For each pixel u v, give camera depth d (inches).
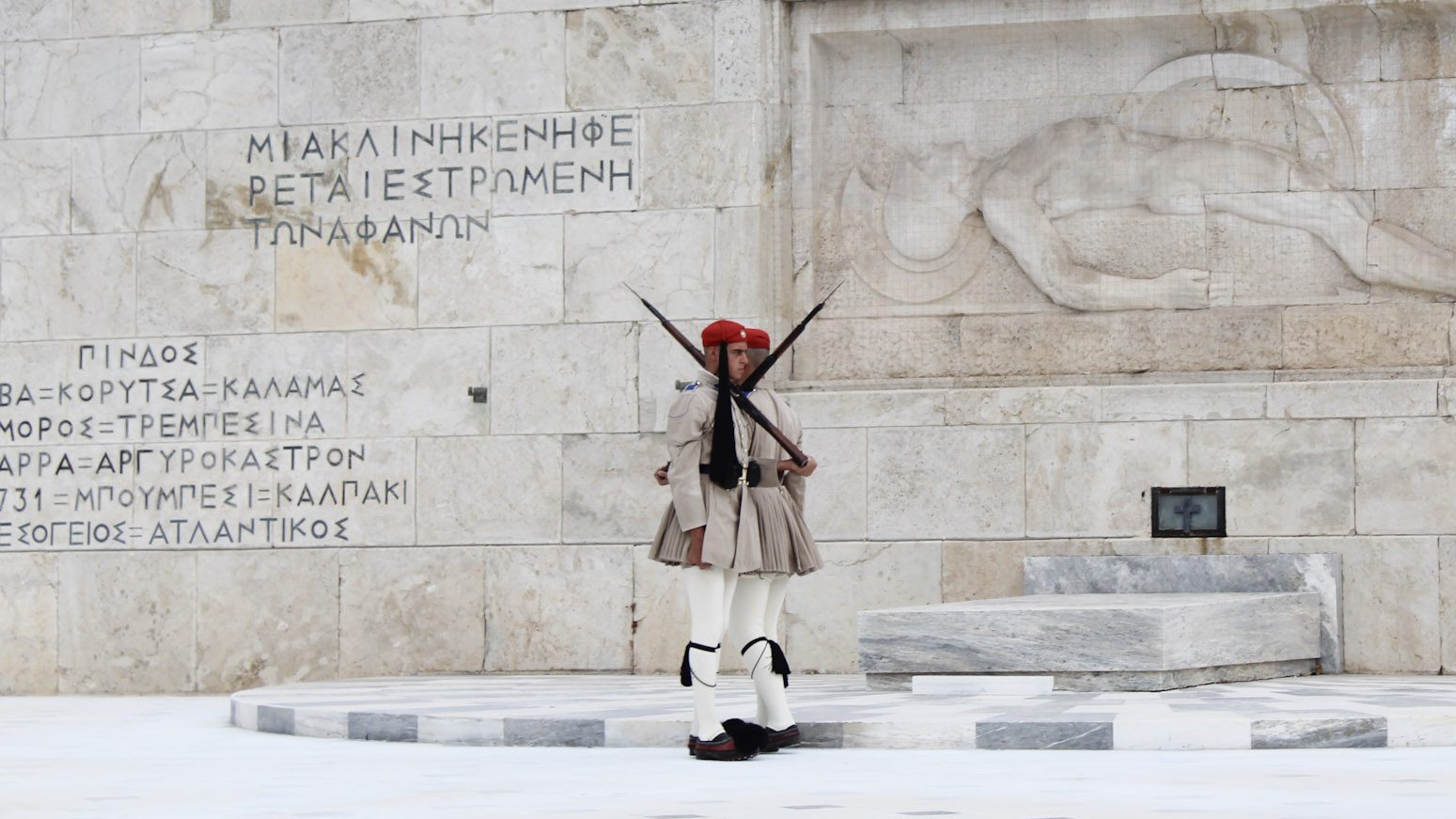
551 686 493.0
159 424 584.1
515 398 563.5
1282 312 541.3
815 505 546.3
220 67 587.2
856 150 568.4
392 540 568.1
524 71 569.3
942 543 538.0
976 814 238.4
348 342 574.6
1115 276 550.6
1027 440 535.5
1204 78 550.9
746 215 553.3
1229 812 236.8
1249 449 523.8
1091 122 556.4
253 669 573.6
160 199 587.8
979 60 563.8
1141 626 417.7
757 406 350.9
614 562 554.3
